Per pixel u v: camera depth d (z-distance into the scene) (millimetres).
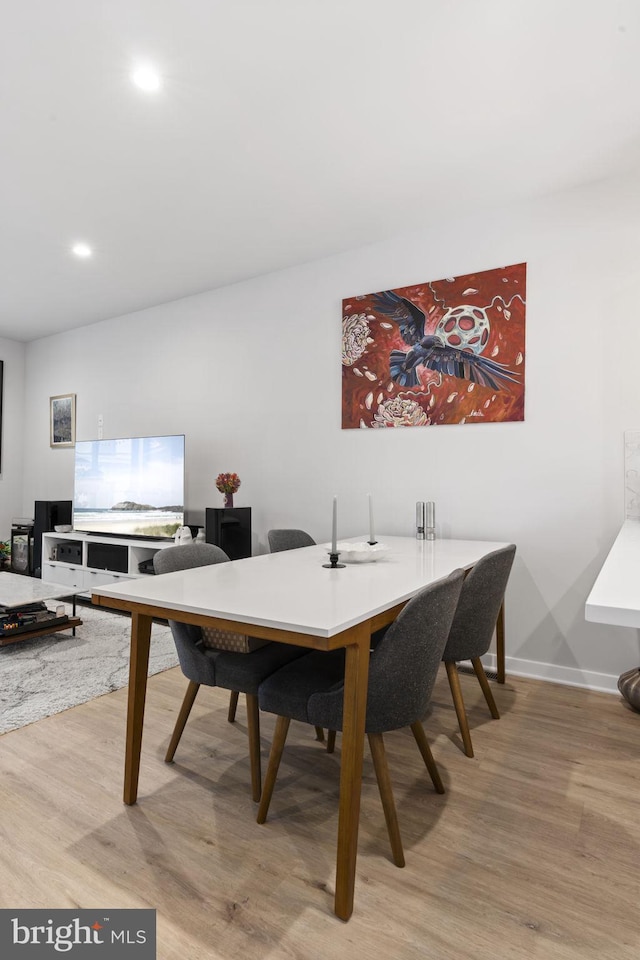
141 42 1888
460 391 3213
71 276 4133
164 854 1539
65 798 1817
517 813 1749
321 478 3791
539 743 2225
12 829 1648
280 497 3996
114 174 2744
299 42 1895
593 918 1323
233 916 1319
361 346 3580
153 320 4820
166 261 3840
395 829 1496
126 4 1730
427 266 3334
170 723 2402
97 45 1897
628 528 2381
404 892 1404
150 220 3242
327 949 1229
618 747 2191
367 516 3580
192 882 1431
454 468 3252
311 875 1462
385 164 2662
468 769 2018
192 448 4547
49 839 1603
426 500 3346
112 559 4508
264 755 2129
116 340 5133
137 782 1793
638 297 2738
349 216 3193
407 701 1494
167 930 1277
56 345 5719
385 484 3506
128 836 1618
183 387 4605
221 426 4348
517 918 1322
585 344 2863
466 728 2115
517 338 3037
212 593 1691
